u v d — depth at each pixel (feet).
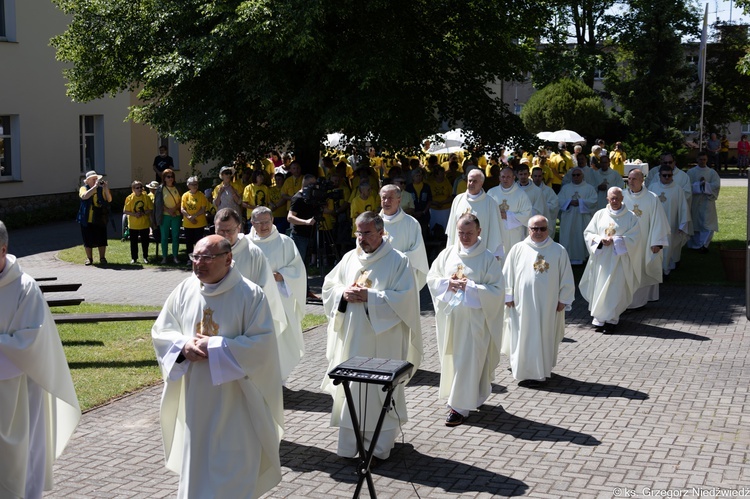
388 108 52.54
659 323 40.34
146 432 25.23
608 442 24.31
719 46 143.13
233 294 18.45
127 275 53.98
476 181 37.29
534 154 64.39
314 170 61.93
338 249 55.98
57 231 76.28
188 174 111.04
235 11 50.49
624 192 43.24
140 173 104.01
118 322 40.29
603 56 124.16
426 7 58.70
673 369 32.14
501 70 63.31
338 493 20.93
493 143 62.80
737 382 30.27
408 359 24.68
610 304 38.14
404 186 52.95
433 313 42.98
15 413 18.62
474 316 25.85
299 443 24.49
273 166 76.13
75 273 54.75
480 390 26.63
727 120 148.87
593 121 124.16
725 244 64.64
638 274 39.45
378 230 23.36
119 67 60.70
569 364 33.04
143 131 104.58
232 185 60.75
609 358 33.88
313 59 51.98
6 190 81.35
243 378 18.07
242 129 58.75
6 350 18.13
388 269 23.44
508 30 60.59
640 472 22.03
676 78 131.03
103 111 93.25
